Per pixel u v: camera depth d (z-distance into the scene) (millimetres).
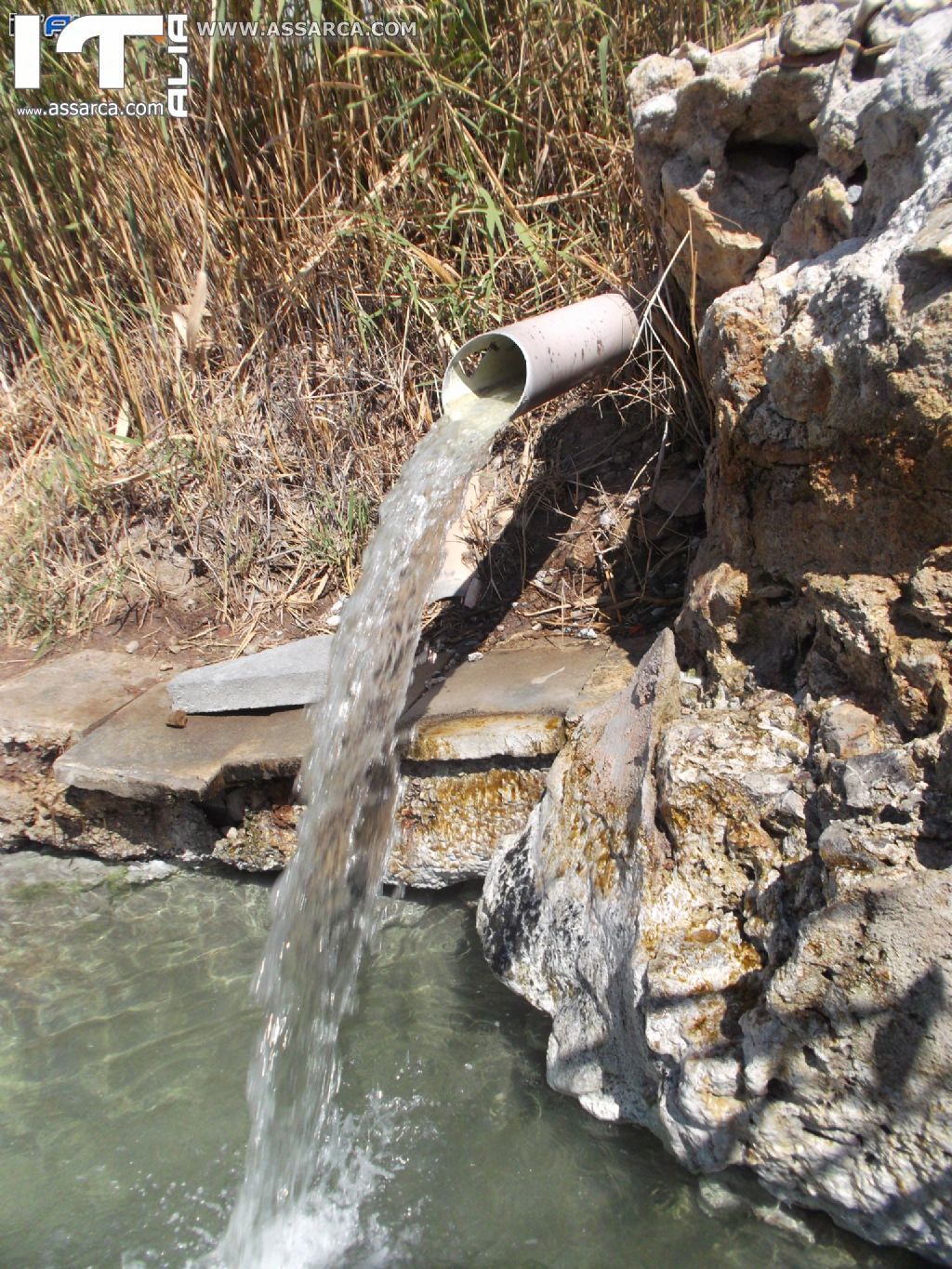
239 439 4488
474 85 4199
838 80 2652
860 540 2451
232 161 4391
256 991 3021
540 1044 2811
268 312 4516
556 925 2709
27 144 4602
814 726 2502
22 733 3652
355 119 4281
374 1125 2645
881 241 2400
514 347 3643
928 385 2219
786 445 2576
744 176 2961
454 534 3979
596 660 3340
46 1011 3086
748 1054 2145
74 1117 2754
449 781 3135
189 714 3693
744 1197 2283
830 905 2088
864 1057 2023
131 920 3428
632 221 3949
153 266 4750
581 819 2746
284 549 4328
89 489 4504
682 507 3674
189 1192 2551
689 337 3529
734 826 2406
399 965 3119
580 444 4027
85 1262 2391
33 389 5016
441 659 3604
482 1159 2533
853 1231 2146
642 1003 2320
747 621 2785
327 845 2996
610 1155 2479
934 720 2260
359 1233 2406
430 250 4355
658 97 3053
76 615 4359
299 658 3668
